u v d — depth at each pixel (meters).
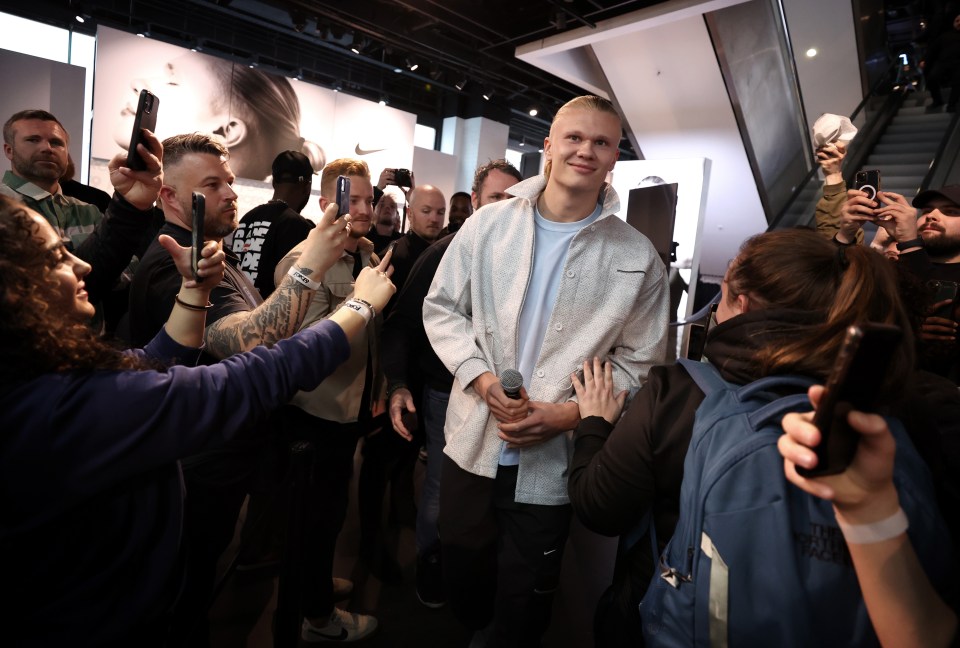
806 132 8.32
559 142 1.40
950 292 1.59
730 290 0.98
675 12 5.57
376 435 2.45
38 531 0.68
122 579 0.77
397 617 2.08
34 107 6.79
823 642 0.68
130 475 0.72
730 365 0.88
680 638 0.79
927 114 7.43
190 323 1.03
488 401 1.36
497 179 2.48
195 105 7.77
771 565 0.70
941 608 0.57
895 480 0.67
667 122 7.64
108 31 6.98
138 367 0.75
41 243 0.68
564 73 7.45
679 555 0.81
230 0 7.62
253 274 2.31
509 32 7.44
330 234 1.21
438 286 1.58
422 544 2.09
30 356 0.64
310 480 1.24
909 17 10.01
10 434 0.63
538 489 1.40
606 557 2.71
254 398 0.81
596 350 1.42
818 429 0.50
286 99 8.58
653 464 0.94
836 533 0.69
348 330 0.97
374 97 11.24
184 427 0.73
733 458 0.75
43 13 7.45
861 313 0.75
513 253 1.48
